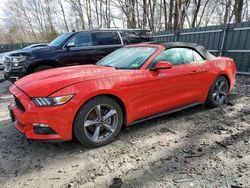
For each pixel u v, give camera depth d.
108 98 3.24
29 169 2.82
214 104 4.73
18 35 51.12
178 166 2.77
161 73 3.72
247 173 2.59
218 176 2.56
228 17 20.06
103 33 7.58
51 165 2.89
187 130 3.78
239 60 8.47
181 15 18.50
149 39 8.59
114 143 3.40
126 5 20.89
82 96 2.98
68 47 6.94
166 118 4.30
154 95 3.70
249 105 4.91
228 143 3.29
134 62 3.79
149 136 3.59
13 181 2.60
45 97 2.88
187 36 10.62
